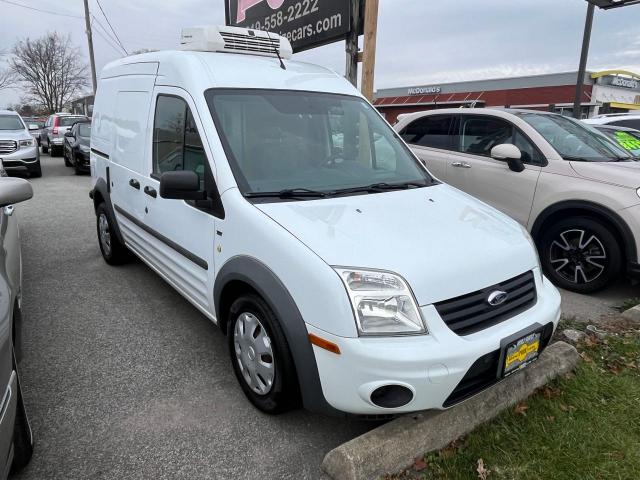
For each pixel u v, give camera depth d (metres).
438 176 5.60
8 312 2.06
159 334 3.70
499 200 5.02
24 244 6.05
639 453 2.41
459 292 2.24
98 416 2.70
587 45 11.91
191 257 3.16
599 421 2.64
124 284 4.71
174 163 3.32
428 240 2.43
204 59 3.30
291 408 2.60
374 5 5.48
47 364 3.24
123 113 4.30
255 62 3.46
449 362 2.08
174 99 3.33
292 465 2.36
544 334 2.53
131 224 4.28
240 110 3.06
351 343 2.06
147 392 2.94
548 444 2.45
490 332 2.26
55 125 18.39
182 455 2.41
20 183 2.49
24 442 2.22
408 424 2.36
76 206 8.54
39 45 48.72
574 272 4.56
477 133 5.38
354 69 6.20
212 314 3.04
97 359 3.32
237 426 2.63
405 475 2.23
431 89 42.62
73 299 4.34
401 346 2.06
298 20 6.99
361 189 3.00
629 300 4.32
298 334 2.23
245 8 8.41
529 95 35.84
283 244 2.33
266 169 2.90
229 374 3.15
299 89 3.40
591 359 3.25
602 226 4.31
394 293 2.11
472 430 2.49
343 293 2.09
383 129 3.69
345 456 2.19
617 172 4.32
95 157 5.14
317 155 3.16
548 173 4.66
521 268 2.56
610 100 33.75
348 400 2.14
